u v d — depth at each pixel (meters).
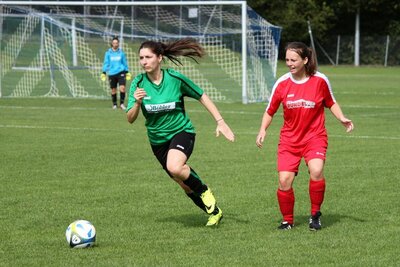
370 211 17.53
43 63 61.69
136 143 29.86
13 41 59.41
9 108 45.19
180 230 15.79
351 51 117.56
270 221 16.64
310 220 15.84
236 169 23.66
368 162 24.80
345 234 15.31
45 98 52.81
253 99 51.84
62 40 63.91
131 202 18.80
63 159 25.73
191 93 16.03
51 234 15.48
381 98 53.44
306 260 13.35
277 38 52.38
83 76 67.06
